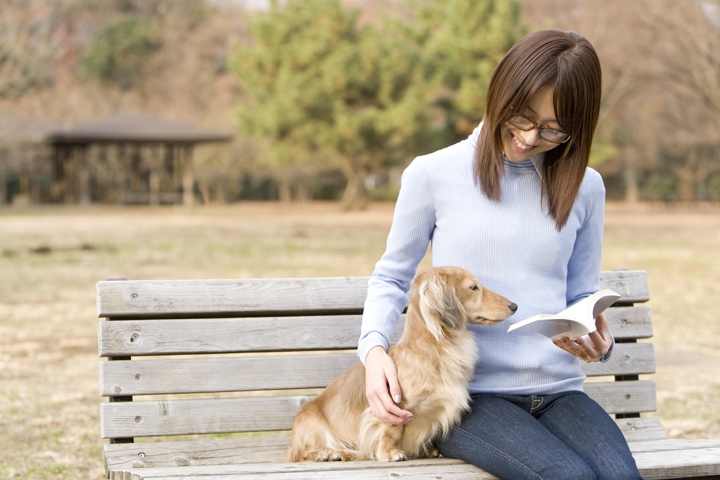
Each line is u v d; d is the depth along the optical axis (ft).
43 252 54.34
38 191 148.56
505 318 8.89
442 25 115.44
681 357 24.06
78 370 21.65
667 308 33.30
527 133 8.68
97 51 165.37
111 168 157.07
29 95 137.08
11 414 17.26
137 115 131.34
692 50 86.58
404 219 9.50
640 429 11.12
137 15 179.42
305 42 107.45
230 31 175.11
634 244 66.59
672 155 148.05
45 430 16.19
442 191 9.36
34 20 104.37
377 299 9.30
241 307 10.15
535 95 8.48
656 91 117.19
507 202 9.25
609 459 8.03
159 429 9.73
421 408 8.79
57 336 26.48
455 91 112.37
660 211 132.98
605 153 117.08
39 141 121.29
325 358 10.43
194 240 67.15
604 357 9.46
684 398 19.17
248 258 52.47
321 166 146.51
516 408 8.76
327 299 10.48
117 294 9.76
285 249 59.77
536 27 105.60
